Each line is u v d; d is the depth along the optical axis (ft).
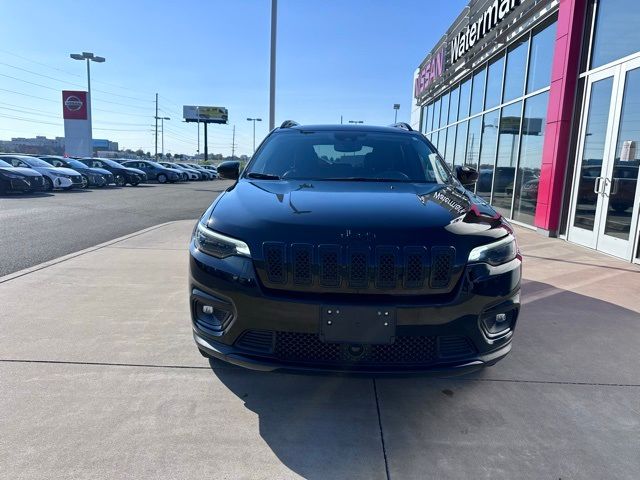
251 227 8.38
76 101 139.74
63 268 18.69
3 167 54.39
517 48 34.73
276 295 8.00
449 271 8.07
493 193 38.88
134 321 13.03
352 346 7.94
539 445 7.97
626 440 8.16
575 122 26.71
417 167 12.70
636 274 19.11
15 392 9.21
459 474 7.22
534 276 18.71
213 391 9.50
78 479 6.86
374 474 7.19
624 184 22.06
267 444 7.86
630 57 21.90
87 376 9.93
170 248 23.07
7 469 7.02
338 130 14.16
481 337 8.32
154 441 7.80
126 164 109.60
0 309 13.78
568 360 11.23
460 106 49.06
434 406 9.19
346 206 8.95
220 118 285.43
